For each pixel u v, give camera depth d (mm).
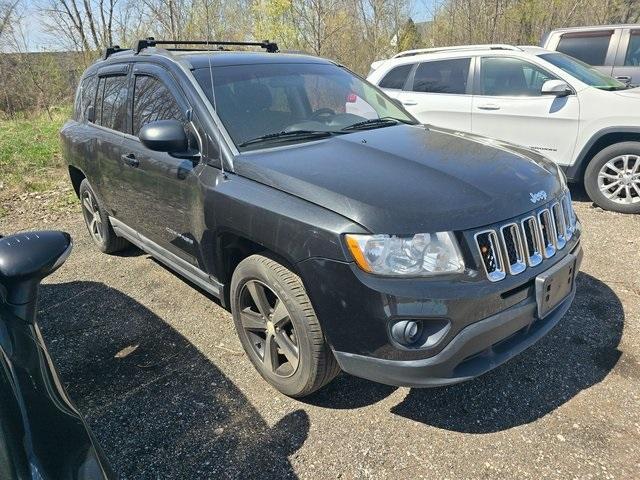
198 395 2775
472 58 6316
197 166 2883
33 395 1506
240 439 2453
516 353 2373
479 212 2213
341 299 2182
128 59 3807
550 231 2500
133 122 3586
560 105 5652
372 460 2301
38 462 1283
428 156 2674
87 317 3652
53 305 3848
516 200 2352
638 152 5328
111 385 2895
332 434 2459
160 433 2516
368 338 2174
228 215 2615
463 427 2477
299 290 2402
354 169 2479
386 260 2096
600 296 3641
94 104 4301
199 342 3279
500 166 2592
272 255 2576
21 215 6148
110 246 4652
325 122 3229
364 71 15891
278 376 2689
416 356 2135
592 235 4848
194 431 2520
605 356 2969
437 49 6852
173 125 2795
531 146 5949
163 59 3348
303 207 2303
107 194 4137
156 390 2832
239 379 2896
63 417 1509
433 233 2113
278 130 2996
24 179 7680
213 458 2350
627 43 8570
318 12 14602
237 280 2752
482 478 2182
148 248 3777
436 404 2639
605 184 5637
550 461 2254
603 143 5598
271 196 2436
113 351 3225
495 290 2172
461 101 6332
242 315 2838
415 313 2080
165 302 3822
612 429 2424
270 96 3154
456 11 18047
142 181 3424
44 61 16594
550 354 3006
